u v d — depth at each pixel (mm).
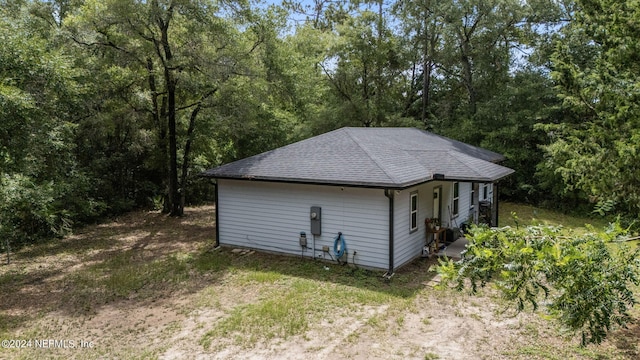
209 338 6605
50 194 12312
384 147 12234
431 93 26688
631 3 6555
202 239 13555
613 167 6250
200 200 21969
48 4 15320
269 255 11188
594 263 3602
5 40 8586
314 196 10461
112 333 6926
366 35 24156
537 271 3762
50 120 10188
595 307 3572
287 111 23453
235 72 14586
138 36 13930
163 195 19344
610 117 6281
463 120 22094
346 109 23766
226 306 7887
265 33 15469
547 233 3963
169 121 16391
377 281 9016
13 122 8258
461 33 22391
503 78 22781
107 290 8977
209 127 17047
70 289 9102
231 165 12148
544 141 19141
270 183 11148
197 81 14672
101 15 13141
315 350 6145
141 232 14867
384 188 9023
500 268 3973
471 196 15078
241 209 11789
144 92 15719
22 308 8086
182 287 9031
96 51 14609
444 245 11750
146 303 8211
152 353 6199
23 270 10570
